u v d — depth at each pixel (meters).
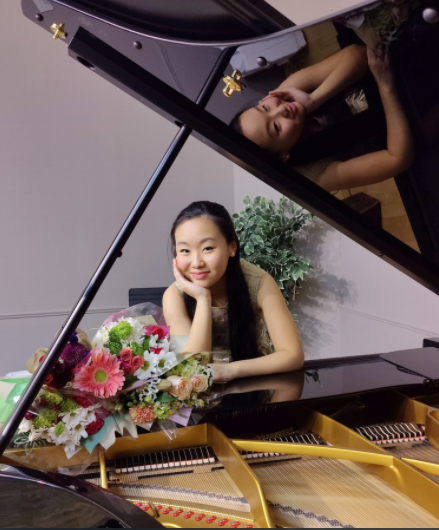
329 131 1.18
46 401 1.20
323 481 1.27
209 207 2.08
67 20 1.17
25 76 4.50
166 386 1.30
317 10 3.96
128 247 4.91
